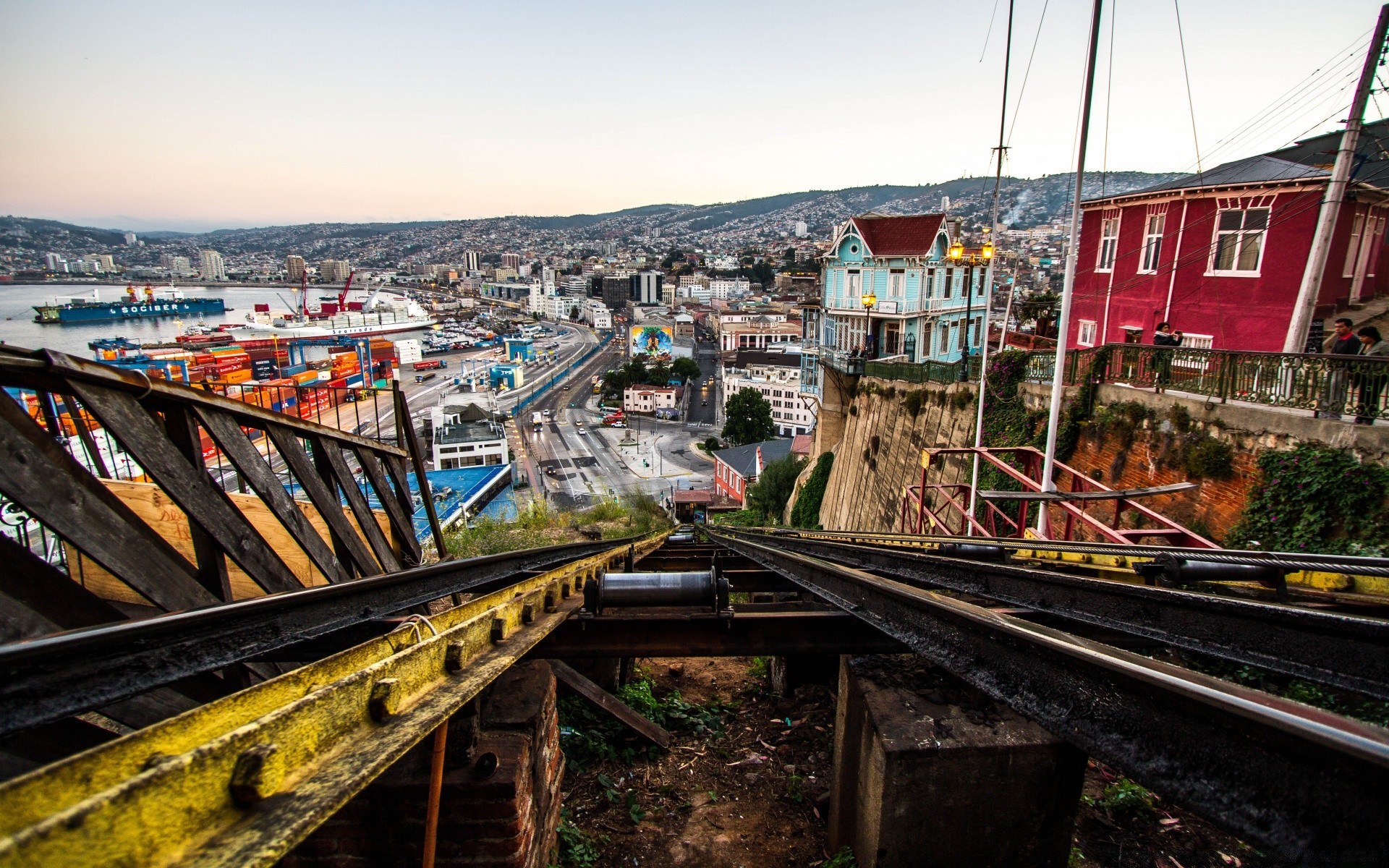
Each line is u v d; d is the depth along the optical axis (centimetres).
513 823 318
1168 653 477
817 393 3631
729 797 485
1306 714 126
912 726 326
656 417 13400
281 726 122
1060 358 992
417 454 505
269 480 290
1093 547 439
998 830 325
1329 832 118
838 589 374
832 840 410
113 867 83
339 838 324
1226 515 965
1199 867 351
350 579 362
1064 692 189
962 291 3847
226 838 102
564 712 585
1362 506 794
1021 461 1408
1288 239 1482
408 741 148
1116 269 1936
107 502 212
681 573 341
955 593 395
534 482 9106
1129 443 1199
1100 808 399
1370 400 815
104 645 164
